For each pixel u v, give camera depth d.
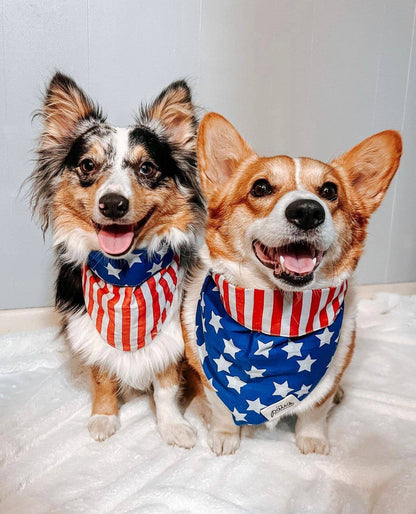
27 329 0.82
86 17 0.73
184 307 0.56
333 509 0.46
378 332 0.81
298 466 0.51
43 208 0.60
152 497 0.46
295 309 0.46
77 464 0.52
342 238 0.47
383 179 0.49
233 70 0.80
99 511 0.45
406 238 0.98
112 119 0.78
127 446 0.55
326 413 0.55
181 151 0.59
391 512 0.43
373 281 0.98
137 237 0.53
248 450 0.54
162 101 0.60
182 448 0.55
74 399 0.63
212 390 0.53
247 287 0.49
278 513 0.45
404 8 0.84
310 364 0.48
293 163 0.46
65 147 0.58
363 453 0.53
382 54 0.86
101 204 0.49
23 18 0.71
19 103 0.74
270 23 0.80
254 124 0.84
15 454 0.53
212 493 0.48
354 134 0.89
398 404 0.61
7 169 0.75
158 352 0.56
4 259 0.80
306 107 0.85
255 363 0.48
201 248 0.54
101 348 0.56
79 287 0.57
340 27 0.83
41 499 0.47
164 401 0.58
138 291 0.53
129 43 0.75
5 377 0.69
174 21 0.76
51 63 0.73
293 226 0.41
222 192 0.50
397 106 0.90
